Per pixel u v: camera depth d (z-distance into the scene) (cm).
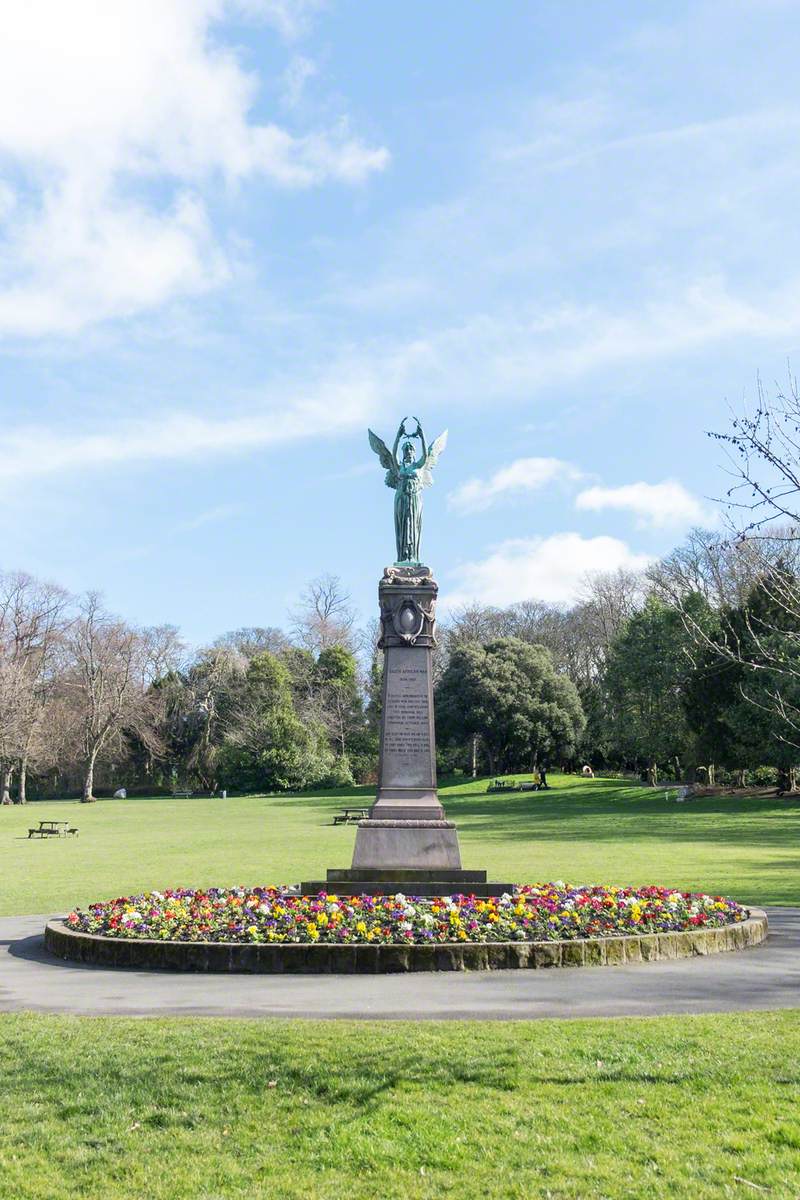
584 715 8400
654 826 4466
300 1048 939
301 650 10188
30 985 1322
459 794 7400
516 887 1941
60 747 8719
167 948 1441
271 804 7569
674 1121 765
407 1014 1105
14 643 8238
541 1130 754
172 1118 794
